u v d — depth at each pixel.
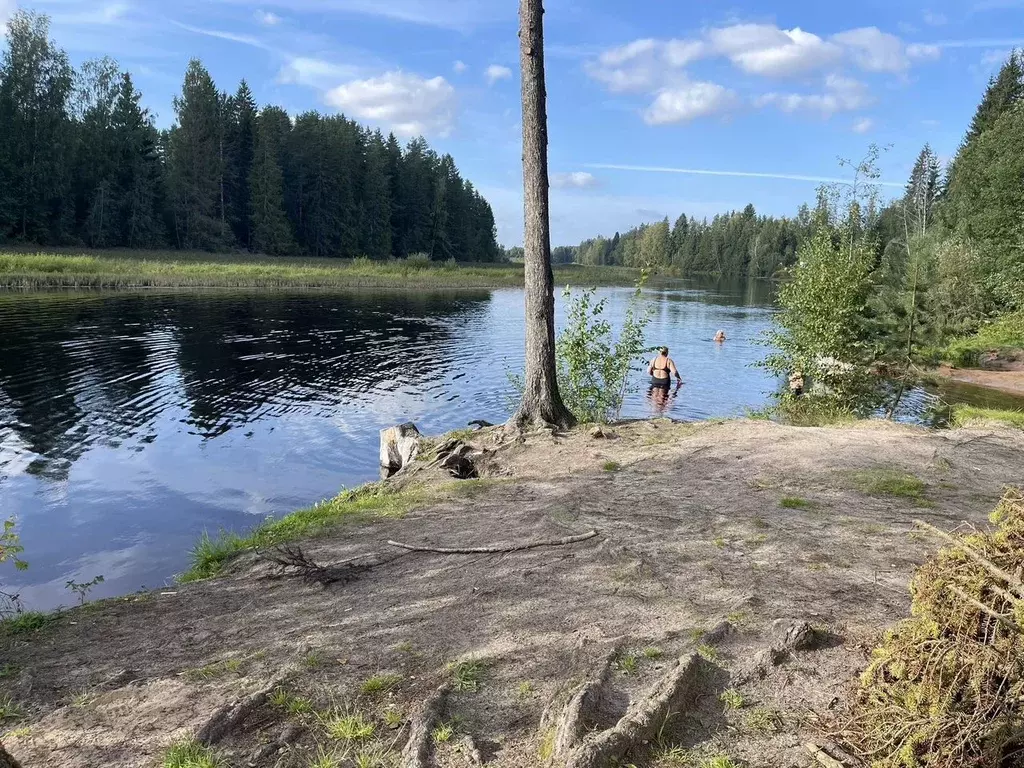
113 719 3.36
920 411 16.50
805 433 9.90
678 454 8.79
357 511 7.28
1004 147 32.53
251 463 11.84
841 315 14.97
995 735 2.38
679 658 3.47
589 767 2.59
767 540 5.55
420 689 3.46
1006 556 2.68
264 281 51.97
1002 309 28.89
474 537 6.07
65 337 23.66
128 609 5.03
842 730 2.84
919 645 2.69
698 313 41.19
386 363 21.77
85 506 9.66
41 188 60.09
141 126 70.00
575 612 4.29
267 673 3.74
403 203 99.62
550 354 10.46
